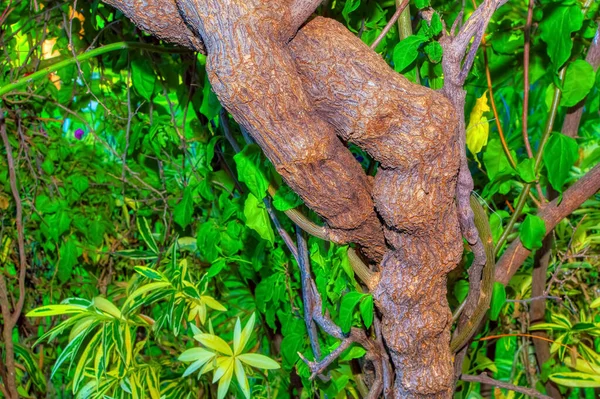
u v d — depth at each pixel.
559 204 1.22
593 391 1.56
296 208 1.08
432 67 1.10
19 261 1.65
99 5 1.34
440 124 0.92
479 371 1.42
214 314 1.51
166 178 1.58
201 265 1.56
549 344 1.41
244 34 0.87
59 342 1.68
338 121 0.93
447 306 1.05
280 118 0.90
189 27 0.96
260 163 1.08
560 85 1.15
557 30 1.13
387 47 1.16
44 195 1.59
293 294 1.31
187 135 1.47
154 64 1.34
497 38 1.25
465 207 1.01
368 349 1.11
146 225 1.46
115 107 1.53
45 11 1.37
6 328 1.52
